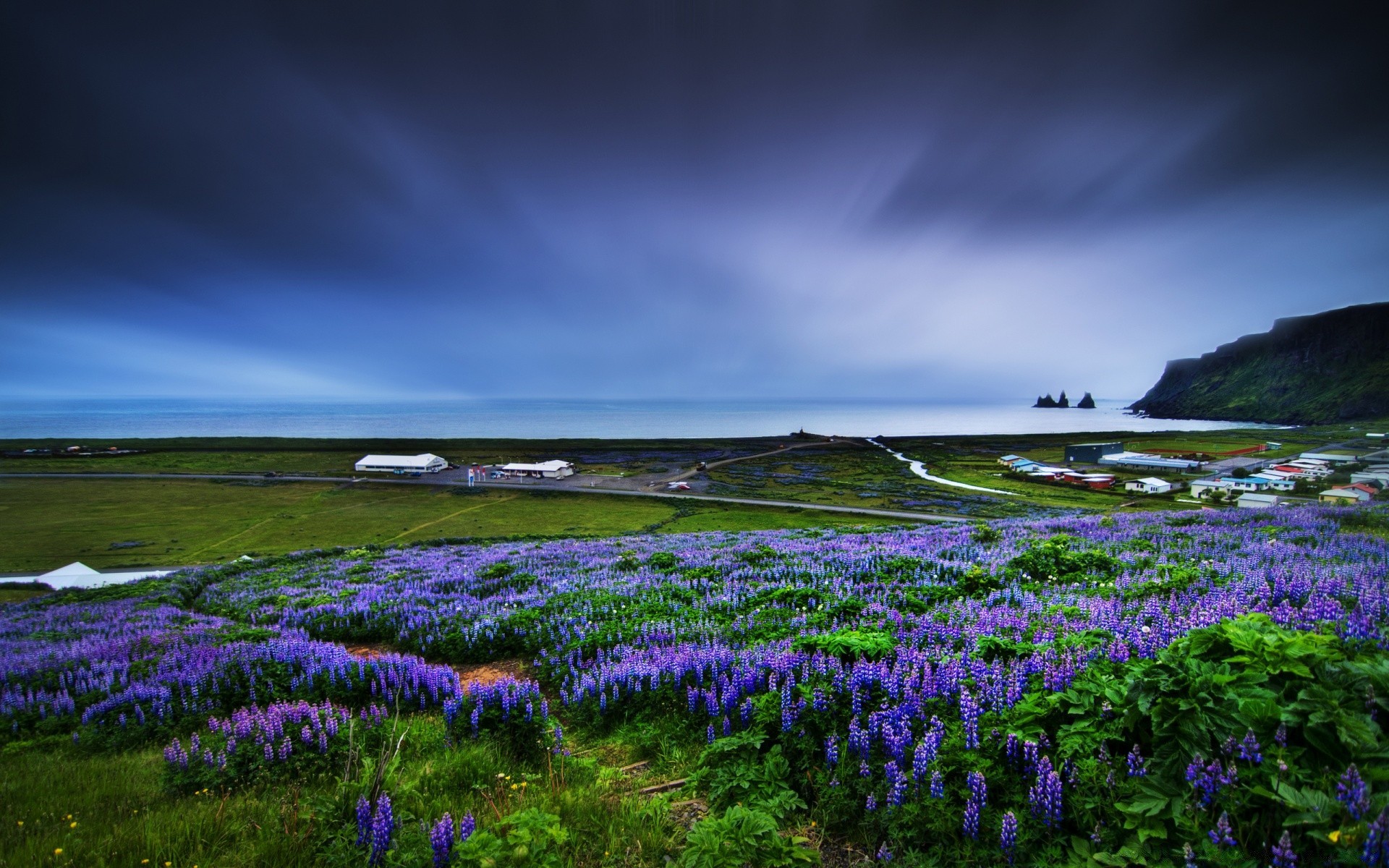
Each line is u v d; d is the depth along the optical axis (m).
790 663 9.72
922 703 7.84
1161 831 4.71
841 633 10.63
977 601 13.68
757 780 7.12
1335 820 4.39
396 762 7.75
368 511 125.56
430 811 6.99
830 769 7.08
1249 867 4.27
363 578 30.00
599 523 111.62
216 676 13.41
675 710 10.09
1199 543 19.11
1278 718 5.17
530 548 41.72
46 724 12.15
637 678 10.97
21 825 6.78
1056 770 5.86
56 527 110.69
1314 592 10.59
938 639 11.02
